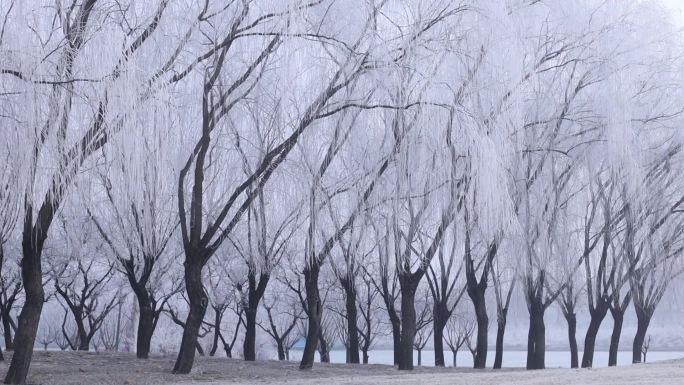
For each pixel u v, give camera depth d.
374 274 39.25
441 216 23.22
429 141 20.80
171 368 21.70
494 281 31.41
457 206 22.17
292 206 22.73
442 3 20.91
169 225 26.12
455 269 35.19
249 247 27.39
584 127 25.97
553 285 30.66
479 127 19.97
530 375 18.06
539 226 25.72
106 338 50.31
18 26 15.23
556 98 25.50
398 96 20.62
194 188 20.33
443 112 20.25
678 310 36.16
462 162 21.27
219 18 19.81
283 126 22.12
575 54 25.02
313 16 20.19
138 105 16.33
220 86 20.86
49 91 15.37
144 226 21.31
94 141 16.14
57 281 35.38
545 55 24.98
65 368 21.14
